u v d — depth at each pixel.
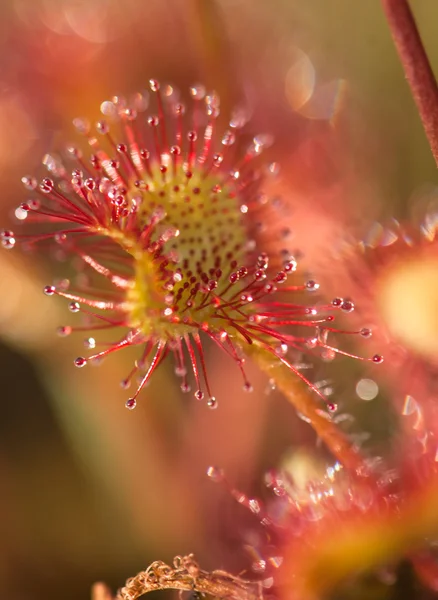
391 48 0.13
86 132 0.11
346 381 0.11
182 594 0.11
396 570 0.10
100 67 0.12
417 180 0.12
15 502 0.12
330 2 0.13
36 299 0.12
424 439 0.10
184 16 0.12
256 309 0.10
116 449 0.12
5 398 0.12
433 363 0.11
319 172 0.12
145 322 0.10
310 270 0.11
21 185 0.12
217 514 0.11
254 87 0.12
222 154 0.10
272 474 0.11
